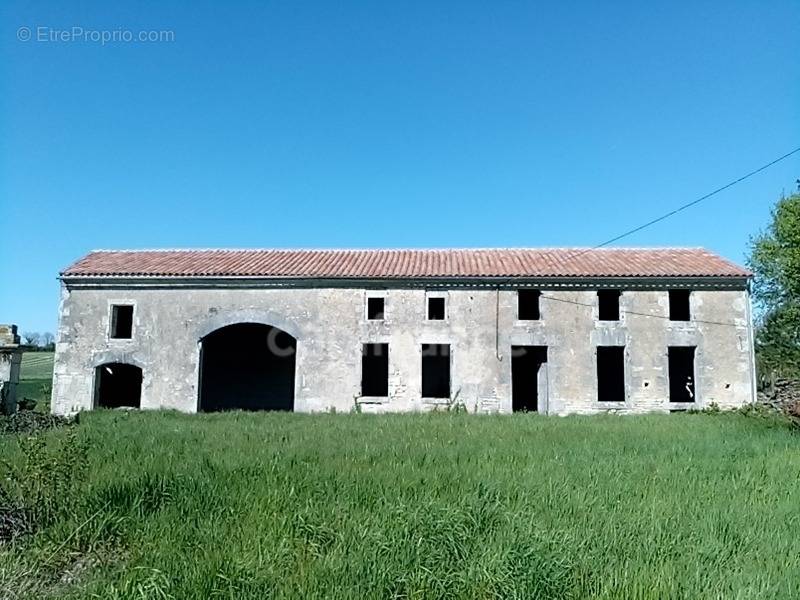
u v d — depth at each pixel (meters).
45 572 5.53
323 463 9.88
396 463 9.91
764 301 37.66
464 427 16.39
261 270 26.47
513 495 7.96
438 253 29.84
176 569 5.31
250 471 8.94
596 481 8.91
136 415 20.62
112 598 4.75
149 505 7.29
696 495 8.30
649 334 25.53
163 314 26.23
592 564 5.57
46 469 7.32
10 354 17.59
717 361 25.34
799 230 31.97
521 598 4.95
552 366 25.52
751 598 4.93
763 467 10.42
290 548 5.93
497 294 25.98
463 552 5.77
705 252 28.86
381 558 5.56
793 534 6.67
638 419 19.59
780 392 27.34
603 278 25.64
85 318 26.33
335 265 27.44
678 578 5.30
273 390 30.75
